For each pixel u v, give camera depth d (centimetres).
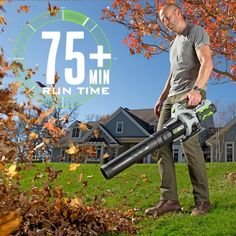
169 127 166
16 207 289
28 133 315
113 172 142
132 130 3475
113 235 314
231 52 735
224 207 385
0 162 263
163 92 422
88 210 350
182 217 346
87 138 3309
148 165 1312
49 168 346
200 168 365
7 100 242
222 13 703
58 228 304
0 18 248
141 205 474
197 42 363
